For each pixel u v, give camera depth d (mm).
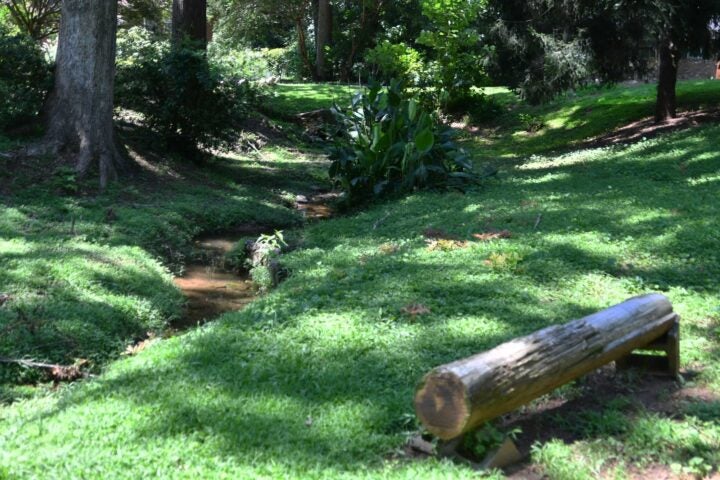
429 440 4055
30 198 10867
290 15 33969
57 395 5359
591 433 4215
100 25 12320
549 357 3877
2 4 20328
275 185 15297
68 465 3809
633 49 18062
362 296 6781
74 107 12344
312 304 6598
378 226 10477
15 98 12672
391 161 13344
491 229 9398
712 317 6164
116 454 3928
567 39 18250
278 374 5039
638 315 4582
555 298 6660
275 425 4273
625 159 14508
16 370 5730
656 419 4262
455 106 25234
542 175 14070
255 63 15586
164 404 4535
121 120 15773
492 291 6766
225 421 4301
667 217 9242
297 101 25234
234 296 8609
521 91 19500
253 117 20656
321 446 4047
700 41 17156
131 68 14477
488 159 19406
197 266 9859
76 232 9484
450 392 3539
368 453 3992
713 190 10664
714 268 7297
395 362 5223
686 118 18672
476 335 5680
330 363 5238
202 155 15523
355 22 34031
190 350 5629
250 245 9883
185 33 15789
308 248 9672
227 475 3715
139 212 10969
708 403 4535
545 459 3879
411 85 24719
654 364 5055
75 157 12211
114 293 7629
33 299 6852
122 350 6496
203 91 14469
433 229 9547
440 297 6684
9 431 4301
